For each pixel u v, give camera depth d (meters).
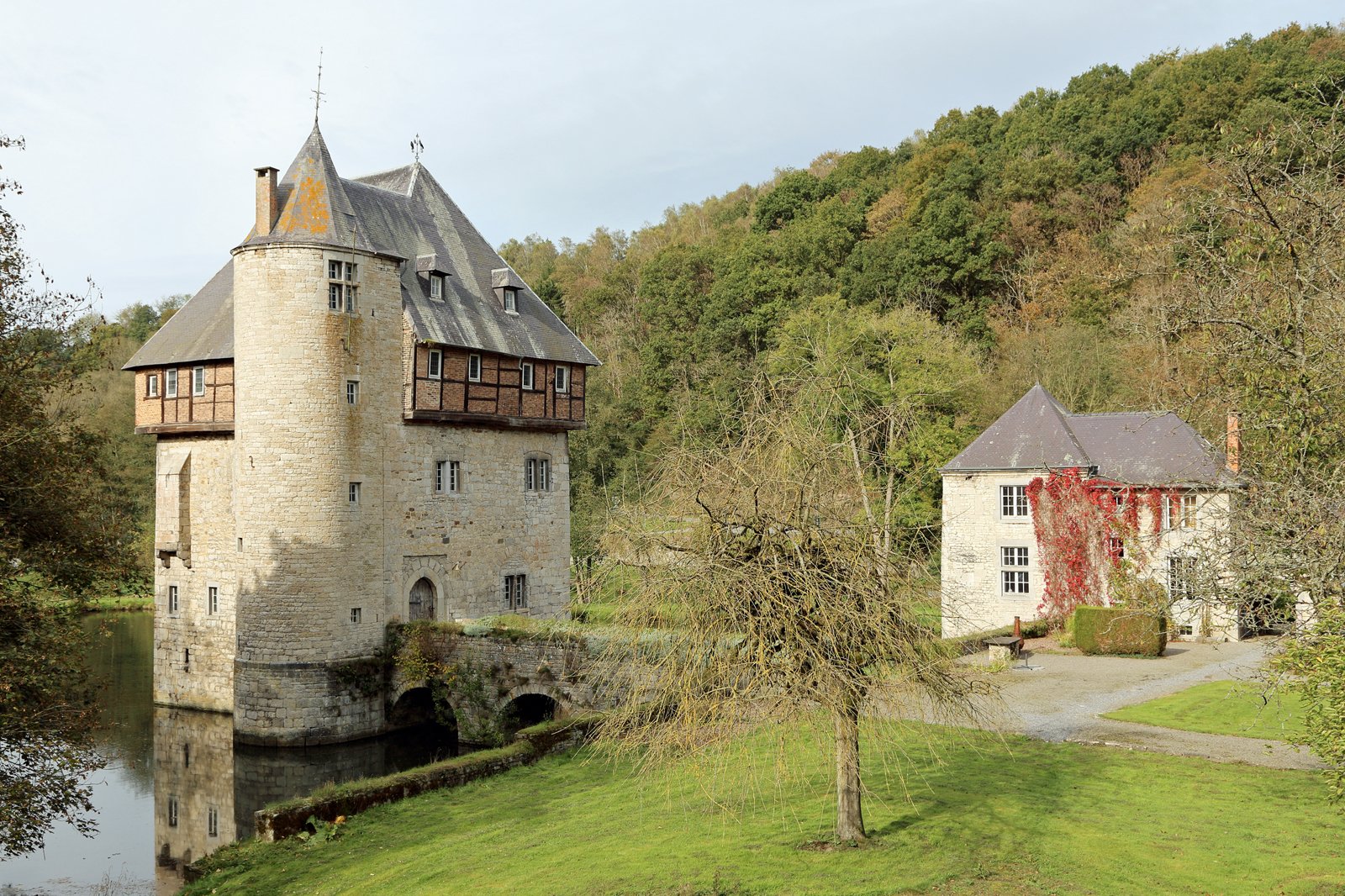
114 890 19.16
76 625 17.30
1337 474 10.60
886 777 15.80
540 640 26.28
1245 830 13.10
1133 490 32.25
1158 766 16.58
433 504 31.91
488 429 34.12
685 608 11.67
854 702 11.93
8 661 15.23
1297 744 11.81
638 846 13.76
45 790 15.43
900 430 17.58
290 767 27.05
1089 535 32.97
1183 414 13.38
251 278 28.59
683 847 13.45
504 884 13.10
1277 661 10.66
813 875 11.87
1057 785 15.50
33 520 16.78
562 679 25.70
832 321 44.75
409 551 30.95
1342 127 12.43
